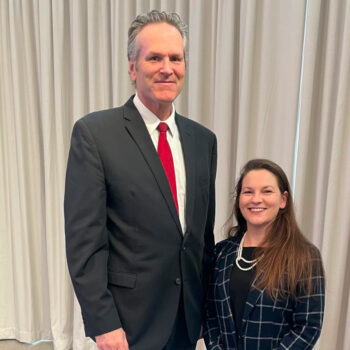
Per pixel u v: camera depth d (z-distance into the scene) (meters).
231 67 1.79
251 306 1.10
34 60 2.27
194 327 1.22
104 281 1.03
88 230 1.00
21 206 2.35
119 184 1.03
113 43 2.02
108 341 1.00
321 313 1.08
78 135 1.04
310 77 1.65
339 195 1.66
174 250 1.10
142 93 1.09
